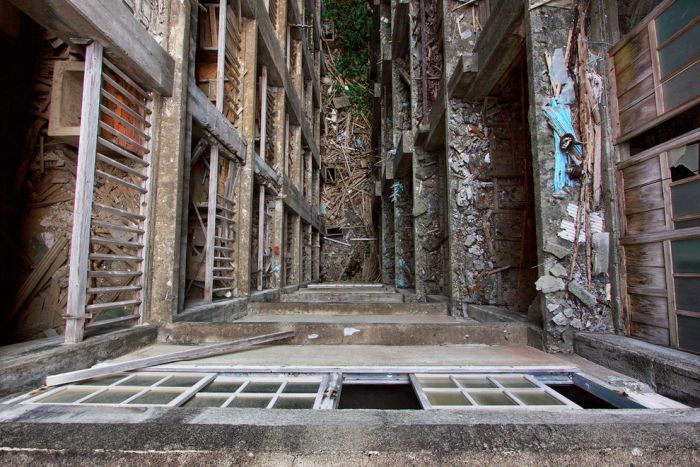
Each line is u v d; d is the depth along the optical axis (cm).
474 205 464
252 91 541
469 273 449
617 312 243
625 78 245
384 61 928
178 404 162
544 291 256
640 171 231
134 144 287
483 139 475
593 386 189
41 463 123
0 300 302
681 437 125
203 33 470
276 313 466
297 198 894
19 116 329
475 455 120
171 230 312
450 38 489
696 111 221
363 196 1488
